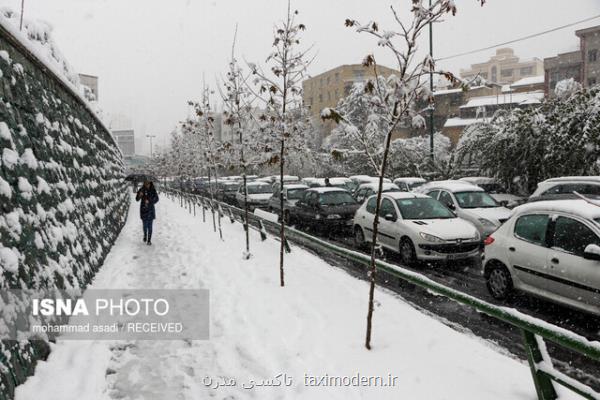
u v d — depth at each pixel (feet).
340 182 73.15
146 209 38.99
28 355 13.03
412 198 34.63
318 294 22.24
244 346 16.14
